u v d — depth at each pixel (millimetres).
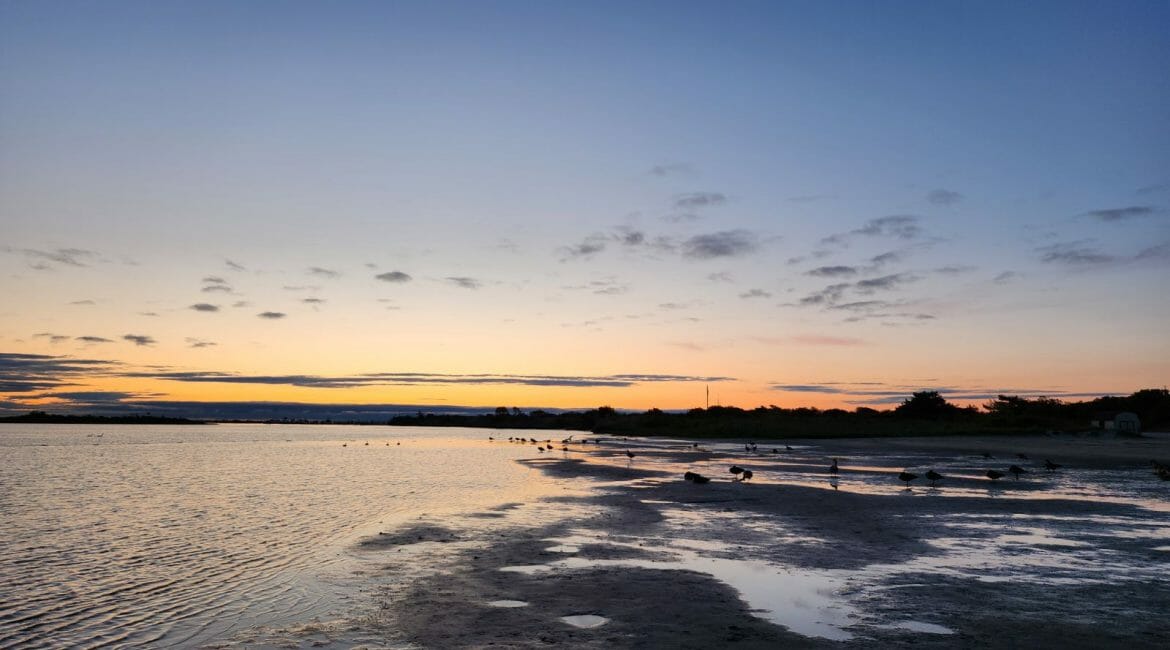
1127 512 23500
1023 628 10555
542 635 10273
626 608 11734
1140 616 11234
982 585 13367
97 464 53312
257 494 30531
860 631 10438
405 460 57219
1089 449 65812
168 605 12375
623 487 32375
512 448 81812
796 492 29719
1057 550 16906
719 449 71000
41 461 57500
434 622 11016
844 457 55562
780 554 16406
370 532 19891
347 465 50844
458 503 26562
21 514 24422
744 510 24078
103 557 16703
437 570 14875
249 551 17281
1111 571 14625
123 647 10172
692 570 14719
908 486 32250
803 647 9672
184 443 105625
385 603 12227
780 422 114625
